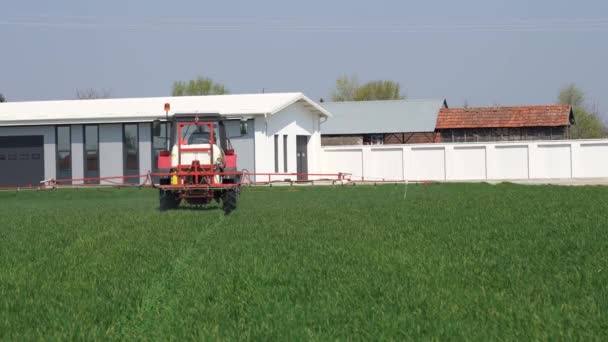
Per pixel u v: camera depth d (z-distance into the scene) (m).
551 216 23.70
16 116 52.12
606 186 43.34
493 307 10.71
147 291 12.10
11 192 46.53
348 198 35.59
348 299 11.38
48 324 10.20
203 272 13.70
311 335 9.38
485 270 13.62
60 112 52.84
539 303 10.88
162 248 17.27
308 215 25.52
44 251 17.52
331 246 17.16
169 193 28.33
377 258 15.16
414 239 18.23
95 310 10.86
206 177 27.78
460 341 9.09
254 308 10.91
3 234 21.30
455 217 23.94
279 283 12.75
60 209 32.94
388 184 51.12
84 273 14.03
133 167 52.09
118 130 52.19
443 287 12.15
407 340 9.14
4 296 12.05
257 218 24.58
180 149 28.17
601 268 13.52
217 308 10.91
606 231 19.34
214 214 26.36
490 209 26.78
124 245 18.00
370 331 9.56
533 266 13.97
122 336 9.71
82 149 52.41
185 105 53.25
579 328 9.55
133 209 31.48
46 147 52.59
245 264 14.61
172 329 9.91
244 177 50.66
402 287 12.08
